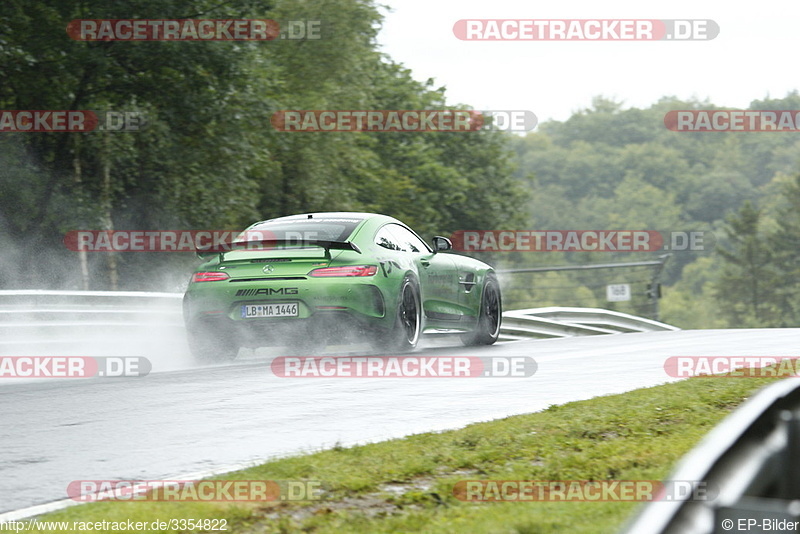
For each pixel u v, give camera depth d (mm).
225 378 27094
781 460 5695
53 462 16078
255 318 31062
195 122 73250
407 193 123875
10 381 30594
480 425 18531
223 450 16969
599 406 20406
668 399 20953
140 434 18547
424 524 11461
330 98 99750
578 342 42219
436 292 34938
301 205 99312
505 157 151875
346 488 13570
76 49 65312
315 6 97625
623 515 11453
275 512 12406
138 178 76938
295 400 22797
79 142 69375
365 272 31031
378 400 22750
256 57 75250
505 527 10945
